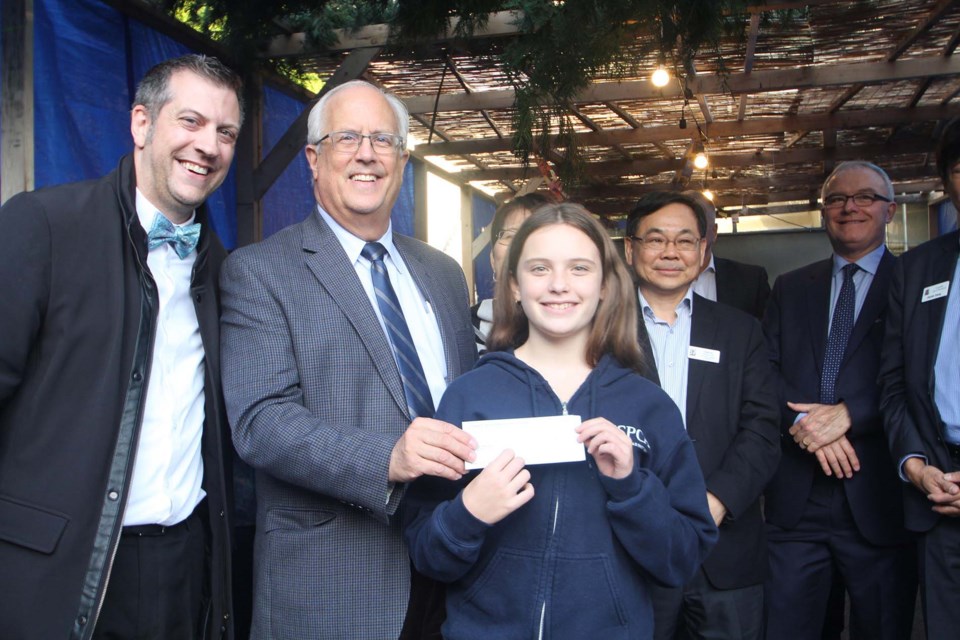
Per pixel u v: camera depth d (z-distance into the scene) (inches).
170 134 72.3
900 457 95.0
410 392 77.4
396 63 224.4
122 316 68.9
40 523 63.9
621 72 134.3
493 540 65.9
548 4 130.1
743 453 94.1
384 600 73.2
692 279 100.8
